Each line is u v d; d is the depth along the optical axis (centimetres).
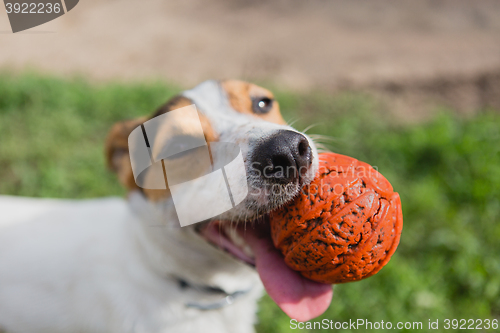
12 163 76
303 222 35
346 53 130
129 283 44
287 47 139
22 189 71
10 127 84
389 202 36
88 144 83
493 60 112
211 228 41
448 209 65
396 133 87
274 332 52
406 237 61
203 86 45
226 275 44
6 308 47
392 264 56
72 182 73
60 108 90
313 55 131
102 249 46
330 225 35
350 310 53
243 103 44
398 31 145
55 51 137
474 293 53
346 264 35
